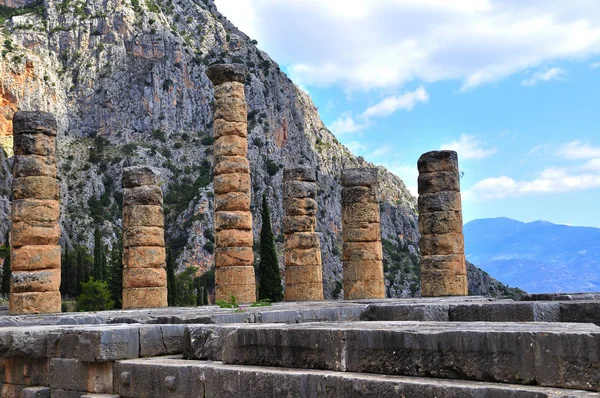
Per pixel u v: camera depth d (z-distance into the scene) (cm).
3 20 17600
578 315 1359
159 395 994
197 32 18762
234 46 18762
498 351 751
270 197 14375
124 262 2802
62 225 13125
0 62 14838
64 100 16400
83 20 17750
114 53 17262
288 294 3091
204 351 1047
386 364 827
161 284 2798
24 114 2702
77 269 8575
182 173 15250
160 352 1127
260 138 15488
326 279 13075
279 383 862
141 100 16725
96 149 15638
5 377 1237
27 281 2595
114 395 1052
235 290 2808
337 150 19338
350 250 2800
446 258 2545
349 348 859
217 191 2897
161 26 17825
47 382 1168
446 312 1520
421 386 747
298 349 906
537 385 722
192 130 16950
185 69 17462
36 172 2675
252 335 958
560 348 711
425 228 2597
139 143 15925
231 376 912
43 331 1176
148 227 2803
